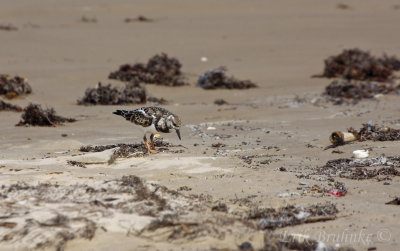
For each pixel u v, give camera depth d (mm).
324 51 35531
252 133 15930
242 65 31500
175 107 21438
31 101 22188
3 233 6918
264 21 48719
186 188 9492
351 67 28281
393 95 23156
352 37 40688
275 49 36281
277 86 26266
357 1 65312
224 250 6641
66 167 11289
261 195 9125
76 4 57094
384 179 10367
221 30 43781
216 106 21625
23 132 16438
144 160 11930
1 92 22734
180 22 48219
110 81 26422
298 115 19188
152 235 6938
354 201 8930
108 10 54688
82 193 8289
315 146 13812
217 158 12117
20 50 34250
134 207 7695
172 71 27359
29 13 51656
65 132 16453
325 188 9617
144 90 23062
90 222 7109
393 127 15914
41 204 7789
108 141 14859
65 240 6770
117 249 6617
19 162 11617
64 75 27312
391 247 6961
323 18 51031
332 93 23469
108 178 9922
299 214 8148
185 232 6898
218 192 9297
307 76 28734
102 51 35062
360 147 13305
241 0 62938
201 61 32531
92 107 21469
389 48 36312
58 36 39719
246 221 7559
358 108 20438
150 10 55938
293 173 10758
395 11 57875
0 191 8414
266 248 6750
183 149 13508
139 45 37375
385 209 8469
